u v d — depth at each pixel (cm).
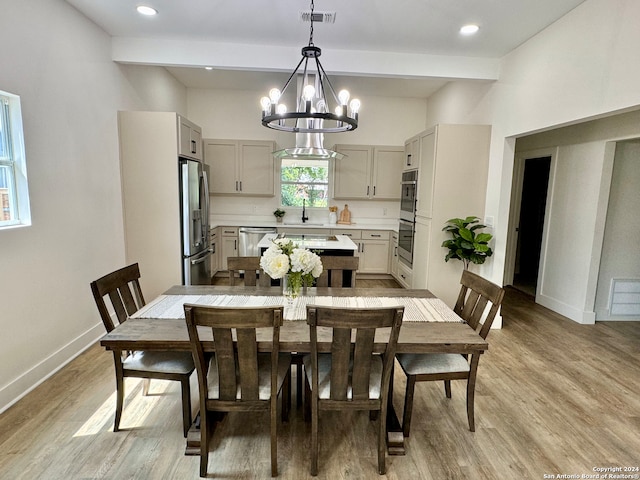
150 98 433
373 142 605
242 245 562
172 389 251
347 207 612
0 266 222
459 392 258
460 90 460
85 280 308
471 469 186
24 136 241
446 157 393
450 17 285
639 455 198
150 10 287
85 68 305
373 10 277
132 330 181
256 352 167
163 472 179
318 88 274
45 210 260
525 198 597
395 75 366
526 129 327
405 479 179
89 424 212
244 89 577
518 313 427
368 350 167
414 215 462
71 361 286
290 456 192
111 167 348
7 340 228
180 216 382
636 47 219
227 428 214
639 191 387
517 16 282
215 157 568
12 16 228
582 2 259
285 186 617
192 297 233
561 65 282
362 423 221
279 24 305
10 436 200
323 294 245
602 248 391
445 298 416
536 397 252
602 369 293
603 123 369
